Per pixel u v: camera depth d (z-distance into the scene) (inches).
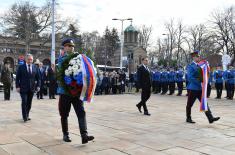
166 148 232.8
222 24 1999.3
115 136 272.1
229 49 2003.0
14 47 2630.4
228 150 229.6
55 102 566.6
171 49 2322.8
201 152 223.1
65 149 225.1
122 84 884.6
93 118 376.5
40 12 2033.7
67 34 2106.3
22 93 336.8
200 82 345.1
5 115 387.5
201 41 2164.1
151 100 653.9
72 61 229.6
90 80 229.6
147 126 325.4
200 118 391.2
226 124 347.3
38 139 254.5
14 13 1998.0
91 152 218.4
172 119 378.6
